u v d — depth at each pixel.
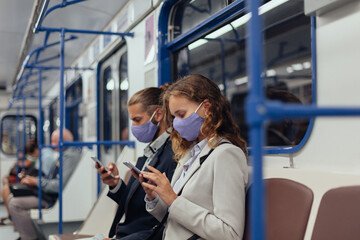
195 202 1.76
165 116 2.11
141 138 2.46
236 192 1.69
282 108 0.76
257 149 0.78
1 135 10.57
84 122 6.28
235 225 1.63
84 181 5.11
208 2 2.95
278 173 1.85
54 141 6.02
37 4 2.82
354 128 1.64
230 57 5.18
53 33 5.18
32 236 5.11
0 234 5.95
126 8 4.12
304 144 1.90
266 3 2.46
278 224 1.64
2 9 4.54
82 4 4.16
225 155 1.74
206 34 3.01
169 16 3.42
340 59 1.71
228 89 5.23
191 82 1.86
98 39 5.32
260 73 0.78
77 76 6.68
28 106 10.81
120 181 2.53
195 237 1.72
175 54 3.45
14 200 5.14
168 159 2.22
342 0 1.64
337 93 1.73
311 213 1.54
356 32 1.64
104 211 3.44
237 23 2.77
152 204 1.99
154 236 1.96
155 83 3.48
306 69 2.43
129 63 4.12
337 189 1.48
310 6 1.78
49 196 5.27
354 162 1.64
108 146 5.29
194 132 1.88
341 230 1.41
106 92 5.41
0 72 8.21
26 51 4.36
